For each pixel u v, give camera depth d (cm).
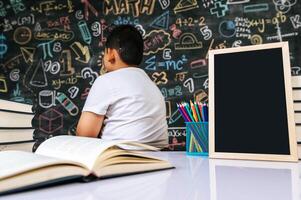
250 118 69
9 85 209
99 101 117
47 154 48
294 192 35
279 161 64
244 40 183
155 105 125
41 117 202
